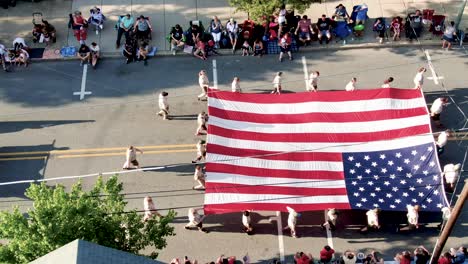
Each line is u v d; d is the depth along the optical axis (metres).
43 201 18.67
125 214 20.41
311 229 24.86
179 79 30.16
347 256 22.97
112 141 27.66
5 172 26.47
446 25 32.25
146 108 28.95
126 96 29.42
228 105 26.25
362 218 25.09
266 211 25.31
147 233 20.47
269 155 24.94
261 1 29.58
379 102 26.30
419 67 30.70
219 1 33.62
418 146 25.11
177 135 27.92
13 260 18.38
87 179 26.36
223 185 24.28
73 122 28.33
